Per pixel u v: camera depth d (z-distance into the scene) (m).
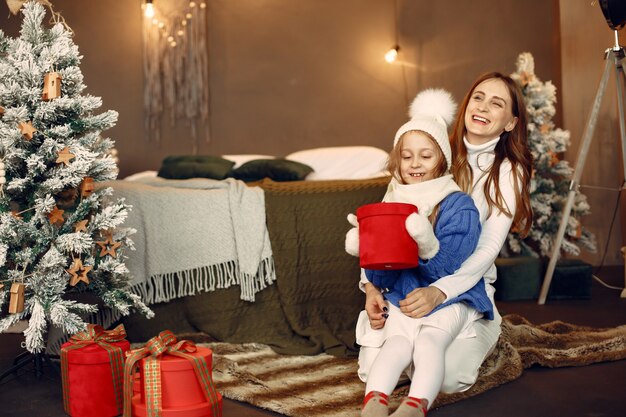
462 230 1.63
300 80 5.13
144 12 5.14
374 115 5.08
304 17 5.11
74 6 5.15
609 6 2.80
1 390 1.90
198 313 2.45
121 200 1.92
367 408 1.35
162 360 1.45
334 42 5.10
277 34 5.14
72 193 1.92
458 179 1.88
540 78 4.71
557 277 3.23
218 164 4.31
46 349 2.15
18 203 1.87
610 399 1.70
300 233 2.50
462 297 1.65
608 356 2.07
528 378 1.91
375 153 4.51
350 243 1.63
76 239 1.74
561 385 1.83
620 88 2.91
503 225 1.78
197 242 2.43
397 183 1.78
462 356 1.64
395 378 1.44
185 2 5.11
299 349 2.27
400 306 1.58
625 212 4.29
